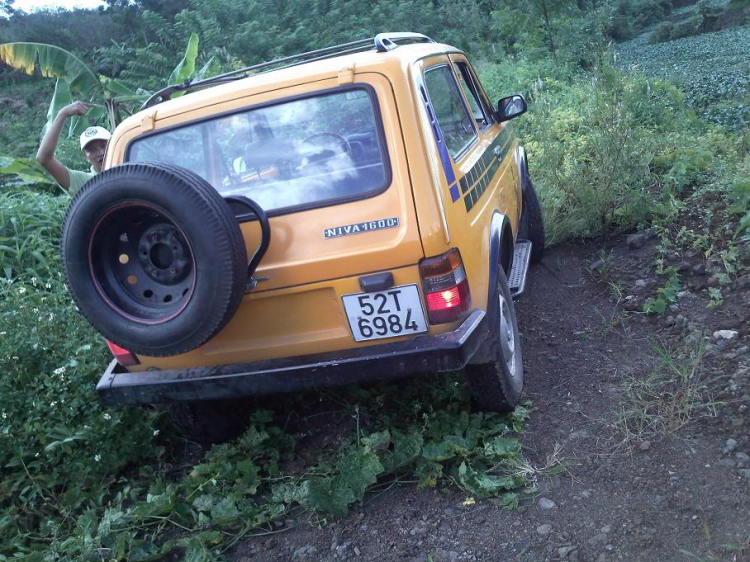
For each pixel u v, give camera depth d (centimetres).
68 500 396
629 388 417
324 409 459
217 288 318
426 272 337
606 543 310
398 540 337
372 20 2173
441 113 410
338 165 353
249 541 357
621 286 552
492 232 414
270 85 374
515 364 425
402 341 349
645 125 851
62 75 1016
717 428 368
